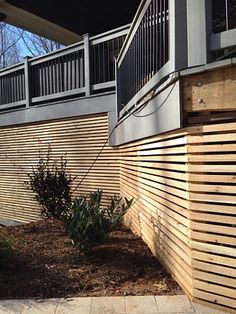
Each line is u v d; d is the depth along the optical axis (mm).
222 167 3426
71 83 8578
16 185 9836
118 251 5297
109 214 5324
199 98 3432
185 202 3727
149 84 4551
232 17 4602
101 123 7918
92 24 11656
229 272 3432
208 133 3492
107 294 4031
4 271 4676
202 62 3396
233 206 3396
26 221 9531
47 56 9016
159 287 4105
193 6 3445
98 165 7996
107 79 8055
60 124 8711
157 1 4227
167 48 4000
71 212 5762
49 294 4090
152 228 5094
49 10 10414
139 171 5777
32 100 9344
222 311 3498
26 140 9555
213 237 3502
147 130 4836
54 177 7629
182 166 3781
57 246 5629
